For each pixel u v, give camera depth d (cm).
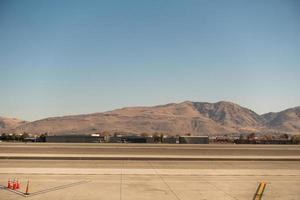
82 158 4406
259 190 2442
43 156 4562
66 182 2869
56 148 6047
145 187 2717
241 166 3928
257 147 7169
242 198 2430
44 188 2641
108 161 4194
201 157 4659
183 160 4403
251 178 3172
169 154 5159
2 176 3116
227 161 4372
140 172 3391
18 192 2505
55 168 3575
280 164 4141
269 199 2441
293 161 4453
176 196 2447
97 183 2841
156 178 3097
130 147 6600
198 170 3572
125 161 4216
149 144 8138
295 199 2447
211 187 2756
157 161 4262
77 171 3394
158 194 2494
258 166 3950
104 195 2445
